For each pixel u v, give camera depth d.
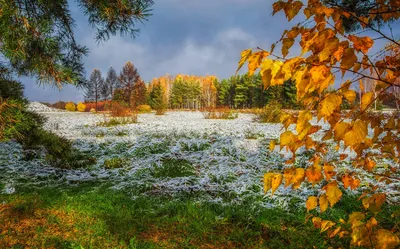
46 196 5.54
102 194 5.73
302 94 1.01
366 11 1.59
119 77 46.00
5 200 5.20
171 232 4.12
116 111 21.11
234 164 7.80
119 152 9.61
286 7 1.11
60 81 3.18
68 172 7.28
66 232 3.95
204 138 11.17
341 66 1.01
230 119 22.22
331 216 4.30
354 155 7.18
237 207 4.92
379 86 1.23
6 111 2.97
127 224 4.29
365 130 0.99
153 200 5.46
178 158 8.39
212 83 82.94
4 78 3.29
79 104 46.94
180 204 5.09
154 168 7.61
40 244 3.61
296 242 3.70
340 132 1.01
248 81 53.56
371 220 1.25
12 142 10.27
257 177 6.65
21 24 2.68
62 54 3.34
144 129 14.80
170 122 19.52
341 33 1.04
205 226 4.23
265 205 5.02
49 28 2.97
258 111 21.38
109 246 3.62
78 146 10.26
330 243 3.52
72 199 5.32
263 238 3.92
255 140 10.64
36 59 3.06
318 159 1.32
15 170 7.38
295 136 1.20
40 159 8.21
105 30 3.66
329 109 1.00
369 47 1.02
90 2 3.50
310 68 0.97
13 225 4.12
